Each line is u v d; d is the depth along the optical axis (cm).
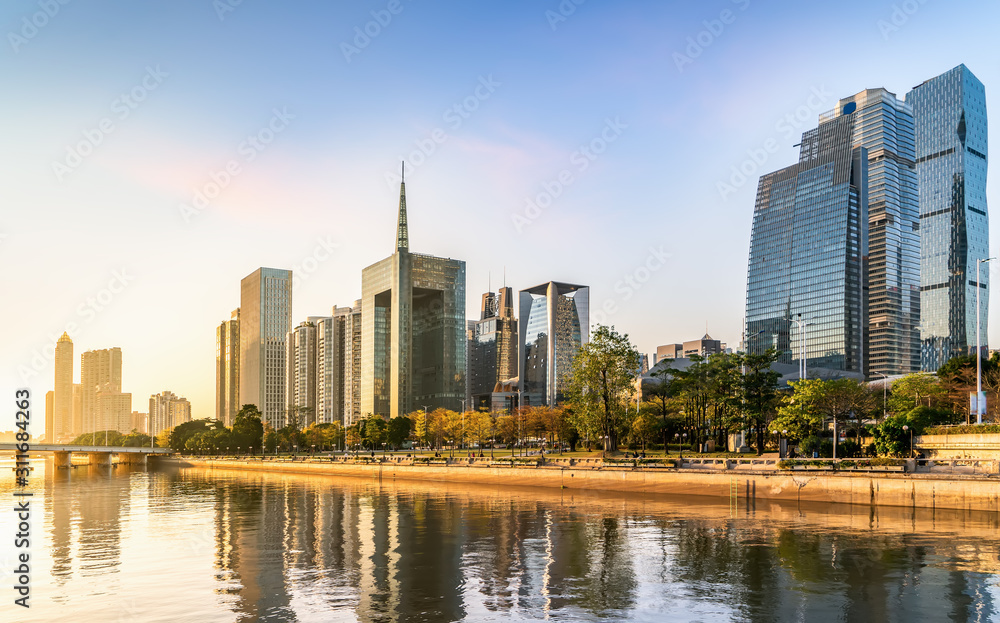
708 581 4878
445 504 9900
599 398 14262
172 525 8400
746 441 15388
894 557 5419
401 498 11056
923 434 10112
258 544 6762
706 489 9550
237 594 4753
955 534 6253
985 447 8962
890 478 7888
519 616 4166
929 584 4678
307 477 18188
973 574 4903
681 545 6128
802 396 12081
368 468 17012
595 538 6594
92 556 6281
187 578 5262
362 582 5041
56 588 4997
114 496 13138
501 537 6825
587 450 18100
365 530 7556
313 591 4800
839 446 11656
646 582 4891
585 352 14175
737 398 13925
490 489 12212
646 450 16612
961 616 4075
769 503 8738
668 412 18825
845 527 6756
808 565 5238
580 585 4844
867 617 4072
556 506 9206
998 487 7112
